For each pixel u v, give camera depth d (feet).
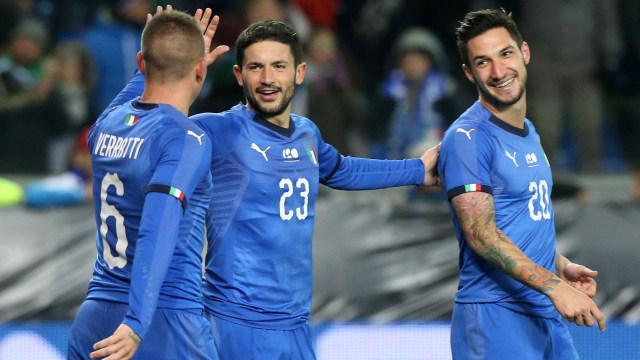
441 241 88.38
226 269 53.52
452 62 115.85
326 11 112.57
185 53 48.75
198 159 46.93
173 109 48.47
